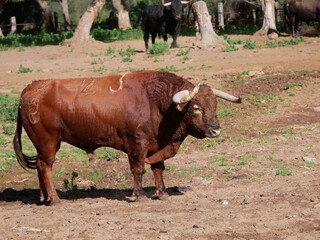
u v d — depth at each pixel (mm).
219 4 74688
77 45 63219
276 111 32250
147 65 46156
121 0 94062
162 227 14172
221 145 26844
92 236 13625
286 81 37500
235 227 13938
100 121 16953
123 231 13945
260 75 39625
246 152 25016
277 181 19406
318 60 42594
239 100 15930
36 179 23719
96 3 64250
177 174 22578
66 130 17359
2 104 35281
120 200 18219
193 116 15883
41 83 17531
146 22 55969
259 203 16266
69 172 24562
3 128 30812
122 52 52719
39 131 17375
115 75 17406
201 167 23250
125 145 17141
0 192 21234
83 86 17234
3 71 48062
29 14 111375
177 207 16531
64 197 19531
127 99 16781
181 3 52594
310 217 14406
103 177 23781
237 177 20875
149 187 20594
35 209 17281
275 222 14039
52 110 17156
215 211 15578
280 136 27141
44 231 14289
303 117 30719
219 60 45875
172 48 53594
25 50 63156
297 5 54969
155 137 16891
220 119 31688
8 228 14773
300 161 22531
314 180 18953
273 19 57656
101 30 79625
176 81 16562
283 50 48281
